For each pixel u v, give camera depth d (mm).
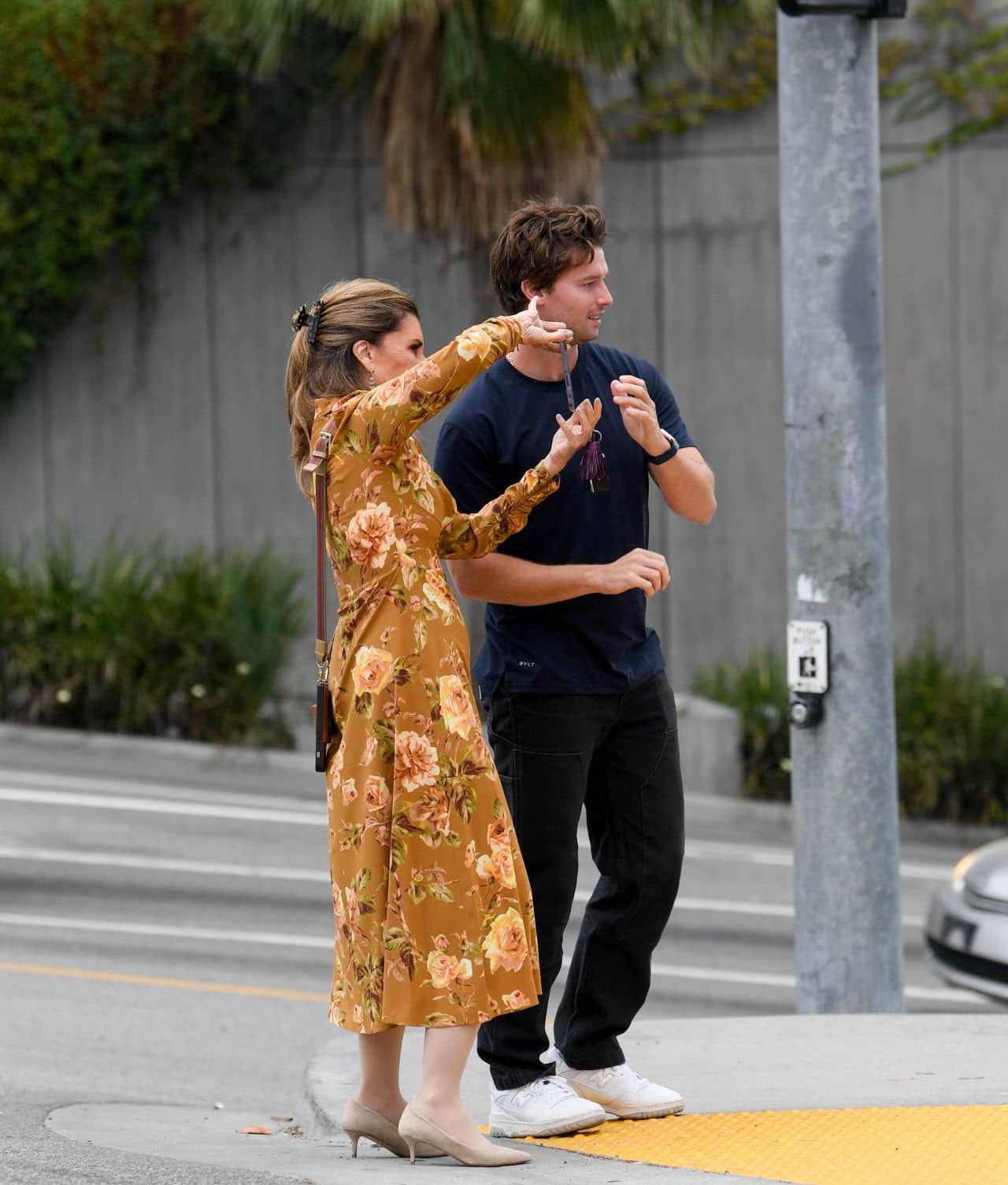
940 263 58781
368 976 13648
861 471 22594
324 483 13812
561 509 14648
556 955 15211
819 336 22578
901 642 59750
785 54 22609
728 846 45156
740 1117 15938
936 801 50094
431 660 13562
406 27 48938
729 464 60312
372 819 13594
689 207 59844
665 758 15211
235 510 61719
